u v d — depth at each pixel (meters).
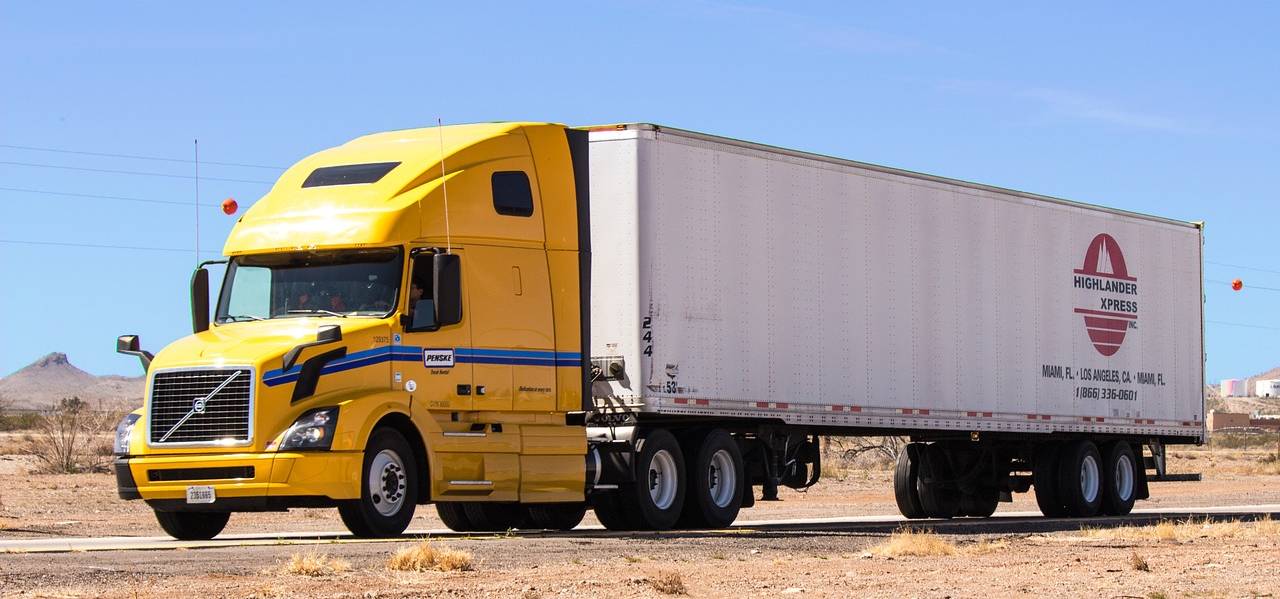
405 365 17.20
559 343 18.84
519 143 18.80
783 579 13.15
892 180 23.16
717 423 21.03
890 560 15.28
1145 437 28.44
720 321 20.41
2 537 19.70
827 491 38.97
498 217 18.33
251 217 18.08
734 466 20.83
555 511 21.47
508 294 18.31
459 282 17.33
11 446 56.94
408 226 17.41
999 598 11.84
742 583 12.78
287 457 16.14
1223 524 20.88
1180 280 28.94
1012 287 25.14
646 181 19.59
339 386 16.70
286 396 16.42
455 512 21.55
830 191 22.14
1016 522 23.61
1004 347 24.91
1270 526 20.42
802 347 21.53
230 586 11.74
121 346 17.53
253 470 16.19
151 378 16.75
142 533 21.17
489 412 18.11
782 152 21.48
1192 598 11.97
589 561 14.44
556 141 19.27
